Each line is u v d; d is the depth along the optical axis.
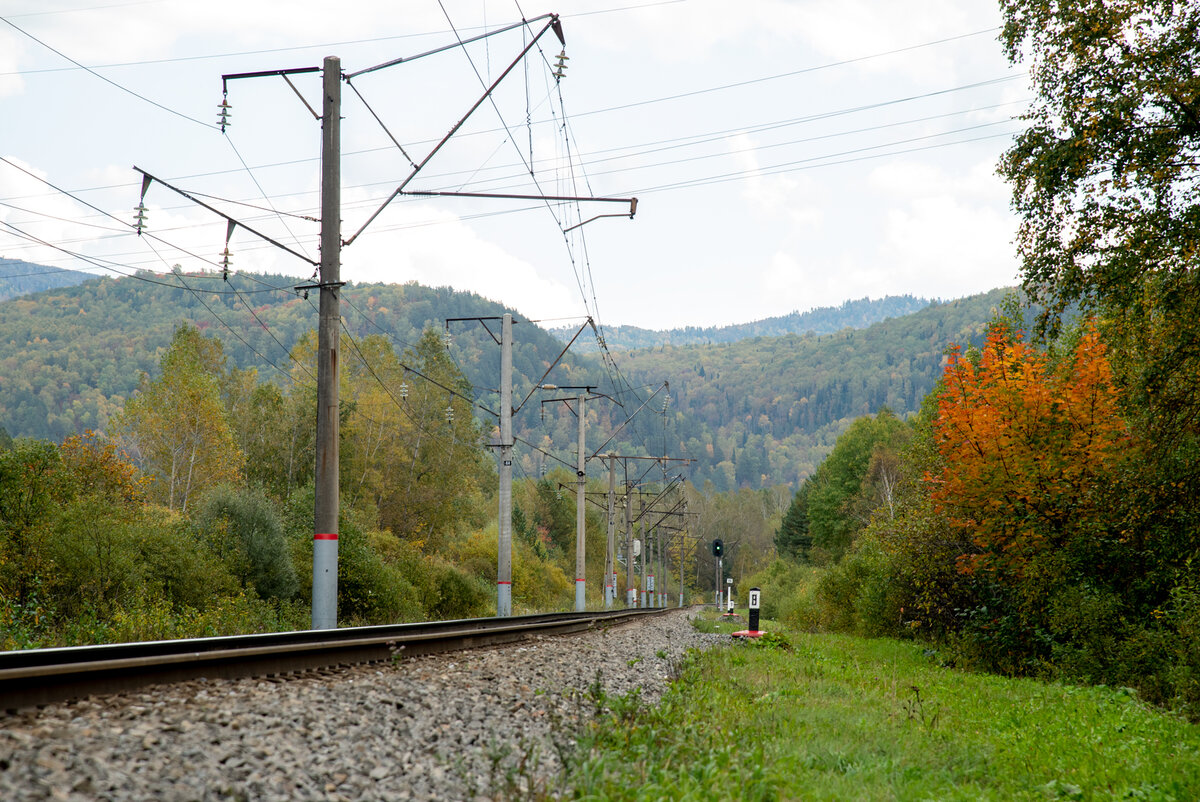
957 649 23.70
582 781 6.57
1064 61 16.47
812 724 10.45
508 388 33.25
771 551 142.75
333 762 6.59
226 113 18.27
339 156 18.14
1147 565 19.83
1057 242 17.12
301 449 59.34
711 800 6.35
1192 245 15.27
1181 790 8.26
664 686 13.81
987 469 21.61
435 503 64.69
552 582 80.06
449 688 10.42
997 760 9.38
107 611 20.72
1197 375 16.06
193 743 6.45
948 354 24.00
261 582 29.34
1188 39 15.27
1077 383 21.34
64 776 5.32
